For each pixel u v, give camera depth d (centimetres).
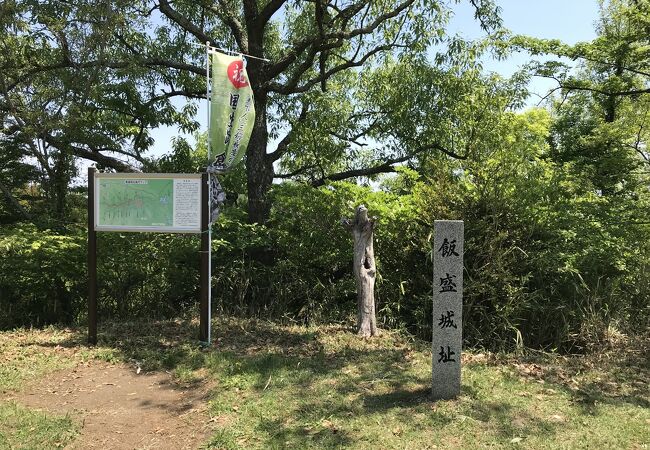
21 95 947
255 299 816
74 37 938
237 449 371
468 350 621
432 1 1079
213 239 805
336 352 596
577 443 375
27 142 923
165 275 805
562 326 646
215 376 519
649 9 1093
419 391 471
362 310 676
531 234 677
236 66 642
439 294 454
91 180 642
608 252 696
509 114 1029
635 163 1278
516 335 639
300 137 1098
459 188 720
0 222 930
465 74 1130
